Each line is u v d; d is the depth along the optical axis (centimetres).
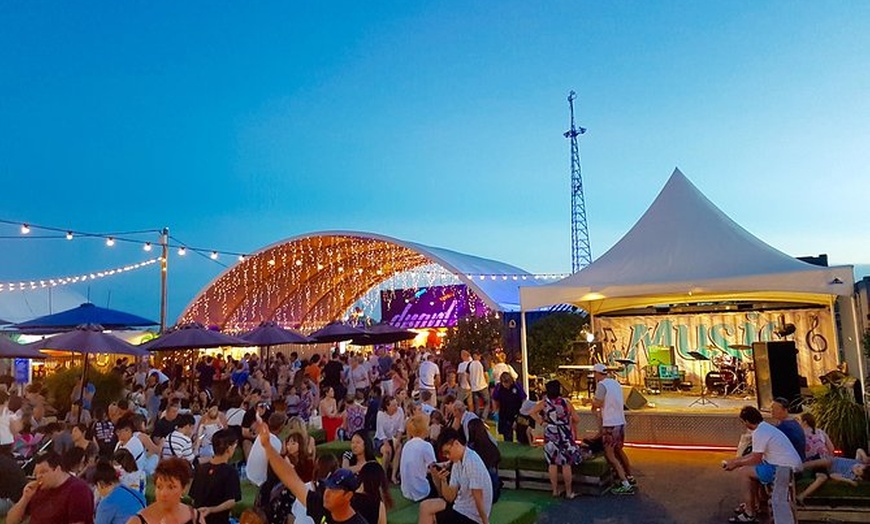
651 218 1274
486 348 2272
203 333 1591
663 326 1619
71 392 1448
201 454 871
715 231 1189
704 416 1129
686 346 1589
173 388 1488
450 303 3381
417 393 1571
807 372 1448
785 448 672
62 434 777
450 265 3053
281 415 668
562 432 862
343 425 1249
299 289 4281
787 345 1103
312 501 373
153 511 391
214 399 1354
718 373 1434
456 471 577
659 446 1153
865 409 940
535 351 1733
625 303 1552
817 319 1451
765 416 1099
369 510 476
